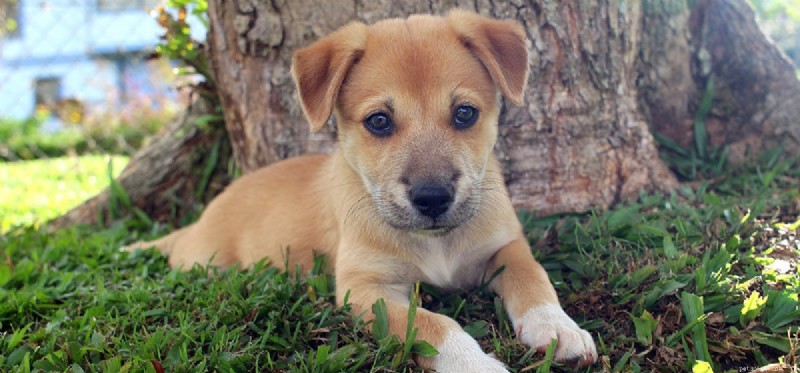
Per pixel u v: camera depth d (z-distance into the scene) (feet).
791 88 2.54
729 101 2.59
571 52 2.25
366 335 1.74
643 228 2.04
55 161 4.66
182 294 1.96
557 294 1.90
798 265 1.88
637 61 2.49
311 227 2.17
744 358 1.70
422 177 1.80
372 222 1.95
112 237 2.56
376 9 2.27
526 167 2.28
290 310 1.79
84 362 1.71
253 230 2.28
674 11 2.50
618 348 1.73
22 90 6.03
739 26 2.55
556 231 2.16
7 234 2.74
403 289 1.98
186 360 1.65
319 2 2.29
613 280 1.87
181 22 2.65
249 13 2.35
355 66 1.96
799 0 4.66
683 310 1.76
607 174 2.31
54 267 2.30
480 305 1.89
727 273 1.87
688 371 1.65
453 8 2.23
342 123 2.00
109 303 1.96
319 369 1.62
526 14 2.23
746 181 2.36
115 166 4.23
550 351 1.66
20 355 1.76
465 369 1.65
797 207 2.15
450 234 1.98
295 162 2.34
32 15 5.76
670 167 2.51
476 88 1.92
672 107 2.58
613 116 2.31
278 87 2.40
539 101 2.26
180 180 2.91
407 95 1.88
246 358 1.66
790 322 1.74
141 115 5.34
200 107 2.86
